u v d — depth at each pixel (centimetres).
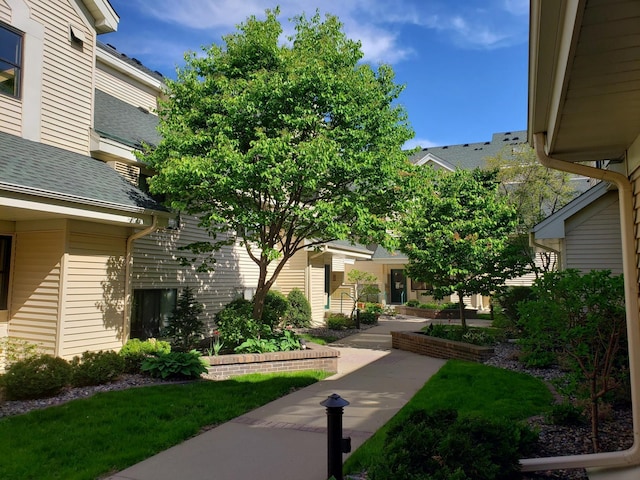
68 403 589
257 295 974
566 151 411
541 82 299
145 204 830
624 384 523
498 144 2727
